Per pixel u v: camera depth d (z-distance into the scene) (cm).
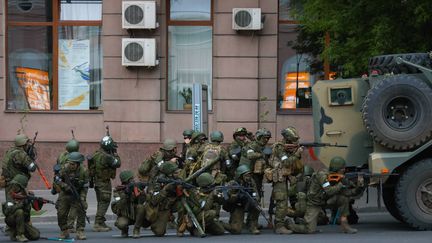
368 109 2338
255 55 3584
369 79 2455
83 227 2333
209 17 3669
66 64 3675
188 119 3606
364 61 2903
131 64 3534
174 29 3675
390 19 2903
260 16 3538
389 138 2328
